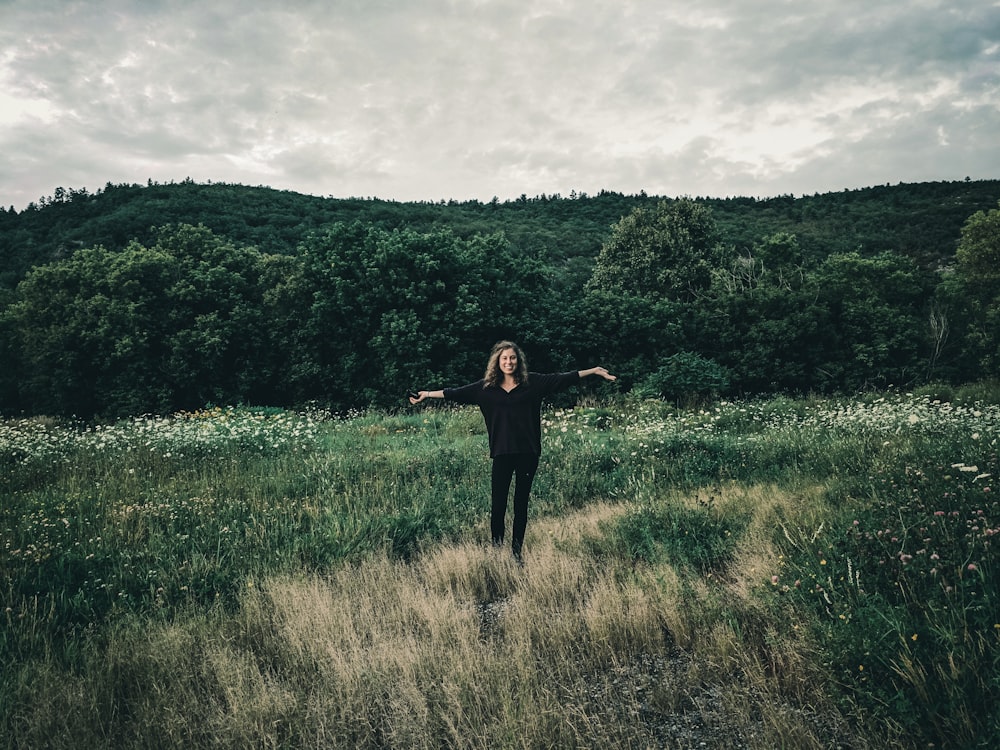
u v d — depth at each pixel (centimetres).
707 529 480
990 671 227
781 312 2178
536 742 237
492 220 10138
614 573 410
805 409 1411
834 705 245
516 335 2414
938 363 2194
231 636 345
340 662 300
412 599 385
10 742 252
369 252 2402
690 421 1150
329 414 1934
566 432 1062
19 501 634
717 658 295
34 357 2578
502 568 442
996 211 3119
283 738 254
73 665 312
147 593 410
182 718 261
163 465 852
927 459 580
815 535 377
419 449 955
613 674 295
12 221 8844
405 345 2222
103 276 2600
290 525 552
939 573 297
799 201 11394
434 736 248
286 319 2564
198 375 2519
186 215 7812
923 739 212
